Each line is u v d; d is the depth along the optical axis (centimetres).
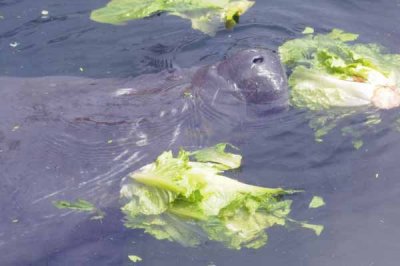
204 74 1051
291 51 1267
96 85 1084
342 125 1118
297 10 1507
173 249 952
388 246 946
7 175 944
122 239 962
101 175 962
